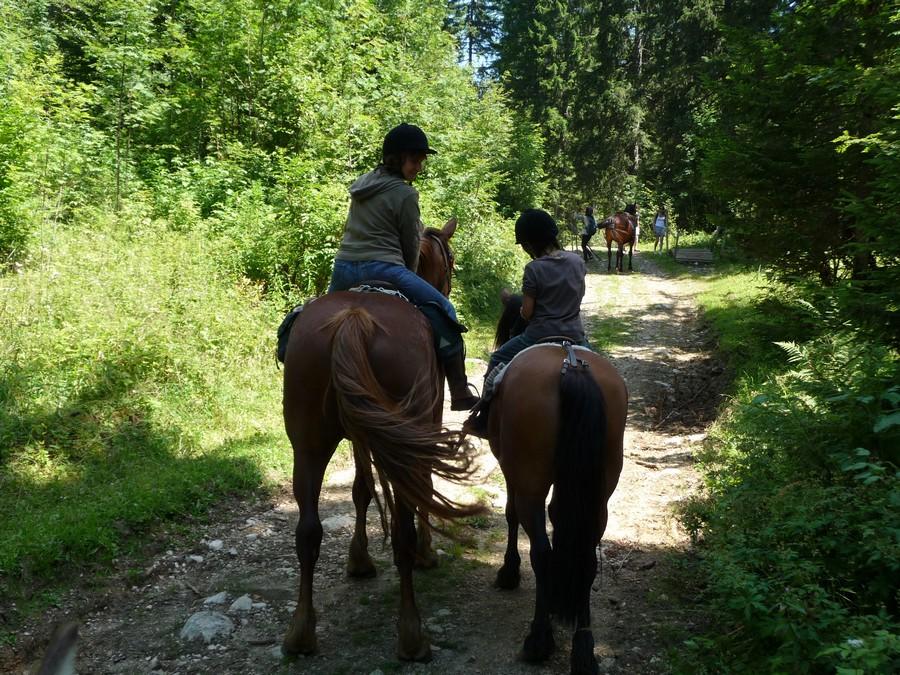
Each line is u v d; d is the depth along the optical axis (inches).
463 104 793.6
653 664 148.9
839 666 106.7
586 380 137.0
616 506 238.2
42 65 466.3
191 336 310.3
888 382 171.5
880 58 306.8
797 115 329.4
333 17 565.6
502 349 170.9
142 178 493.7
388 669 147.0
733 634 143.2
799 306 296.8
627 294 701.9
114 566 188.1
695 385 391.5
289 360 147.7
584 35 1475.1
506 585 183.8
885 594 130.0
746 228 361.1
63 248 348.8
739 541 151.9
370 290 160.7
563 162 1392.7
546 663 149.6
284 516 227.9
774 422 178.9
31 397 250.1
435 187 519.8
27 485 214.8
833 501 145.9
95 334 281.0
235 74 555.8
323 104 494.0
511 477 147.2
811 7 320.8
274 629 162.6
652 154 1386.6
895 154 199.8
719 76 789.2
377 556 203.9
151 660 150.7
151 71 571.5
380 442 130.4
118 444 246.7
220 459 250.7
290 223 401.1
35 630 159.9
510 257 606.9
